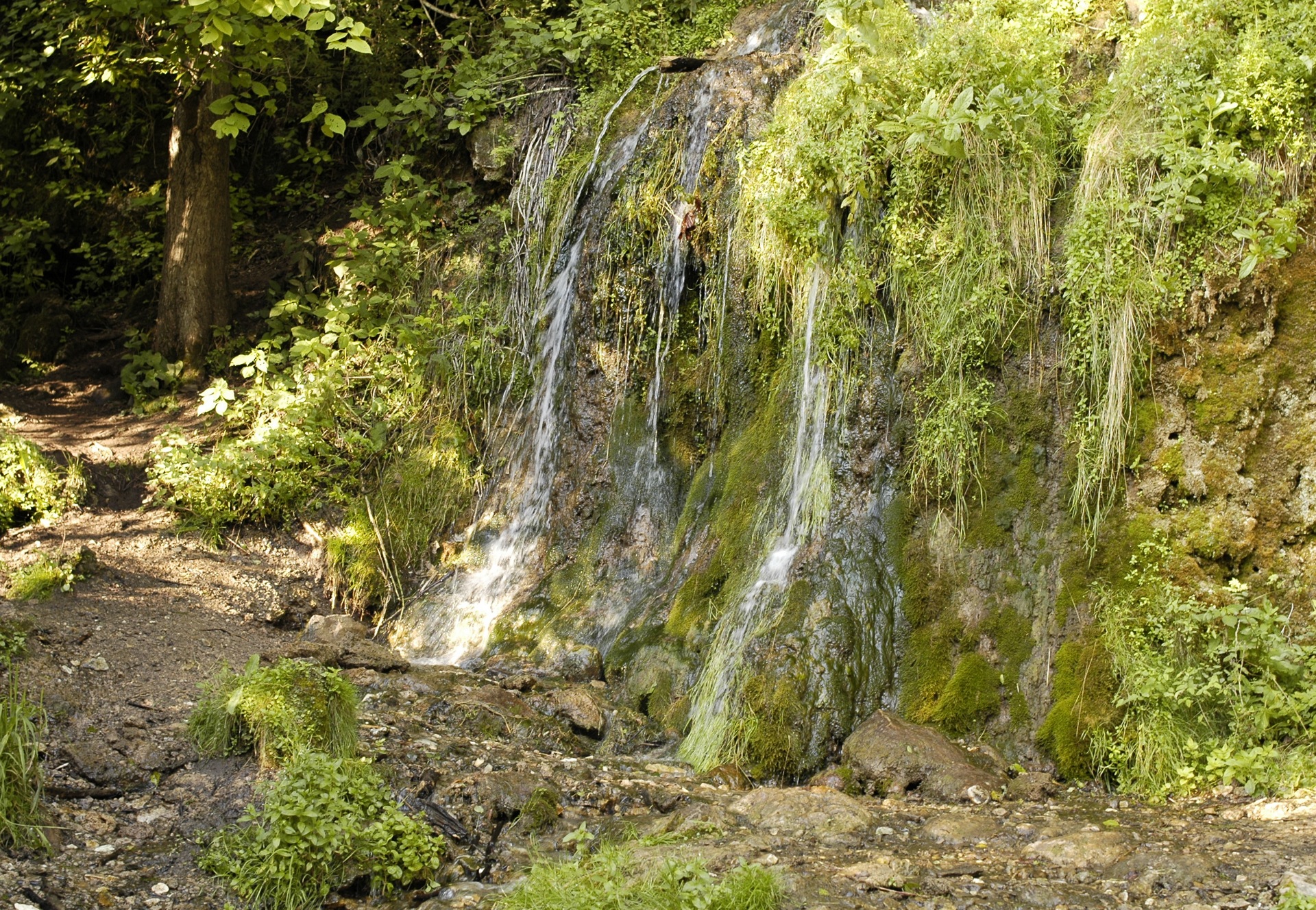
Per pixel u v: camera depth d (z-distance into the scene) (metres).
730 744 6.14
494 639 7.84
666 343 8.42
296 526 9.04
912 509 6.59
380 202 11.39
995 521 6.41
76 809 5.04
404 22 12.04
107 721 5.61
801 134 7.14
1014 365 6.47
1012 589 6.30
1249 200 5.97
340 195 12.03
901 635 6.37
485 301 9.73
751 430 7.68
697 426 8.22
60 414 10.55
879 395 6.79
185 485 8.90
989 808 5.39
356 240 10.01
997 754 5.89
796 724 6.09
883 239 6.87
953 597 6.38
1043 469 6.38
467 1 12.04
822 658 6.28
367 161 11.83
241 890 4.60
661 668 6.96
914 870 4.59
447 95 11.10
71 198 13.05
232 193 12.62
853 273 6.89
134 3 9.59
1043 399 6.39
